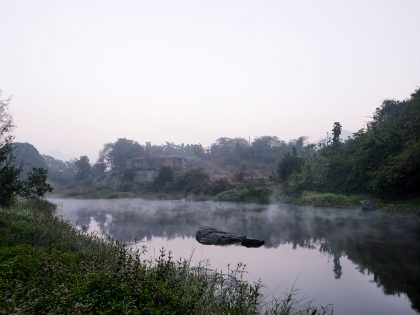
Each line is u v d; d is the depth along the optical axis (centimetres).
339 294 949
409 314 809
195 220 2622
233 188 5475
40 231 1176
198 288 761
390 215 2745
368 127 5156
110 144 12700
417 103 4144
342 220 2539
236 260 1345
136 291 579
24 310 504
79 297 535
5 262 745
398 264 1265
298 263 1298
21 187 1841
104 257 953
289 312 775
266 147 11438
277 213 3120
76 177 11138
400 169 3184
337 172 4331
